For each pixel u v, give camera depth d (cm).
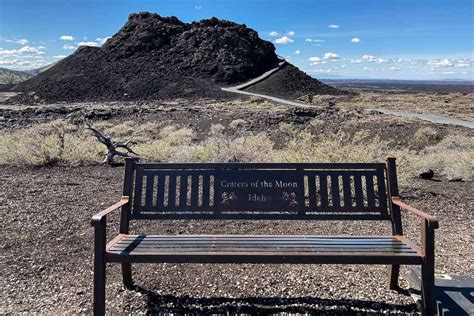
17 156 1185
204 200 415
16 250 510
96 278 334
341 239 385
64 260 482
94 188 854
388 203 412
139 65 9744
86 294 400
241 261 339
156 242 375
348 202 414
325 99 6331
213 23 12069
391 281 396
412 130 1864
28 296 397
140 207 413
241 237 391
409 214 682
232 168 422
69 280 430
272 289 400
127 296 388
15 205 706
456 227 614
